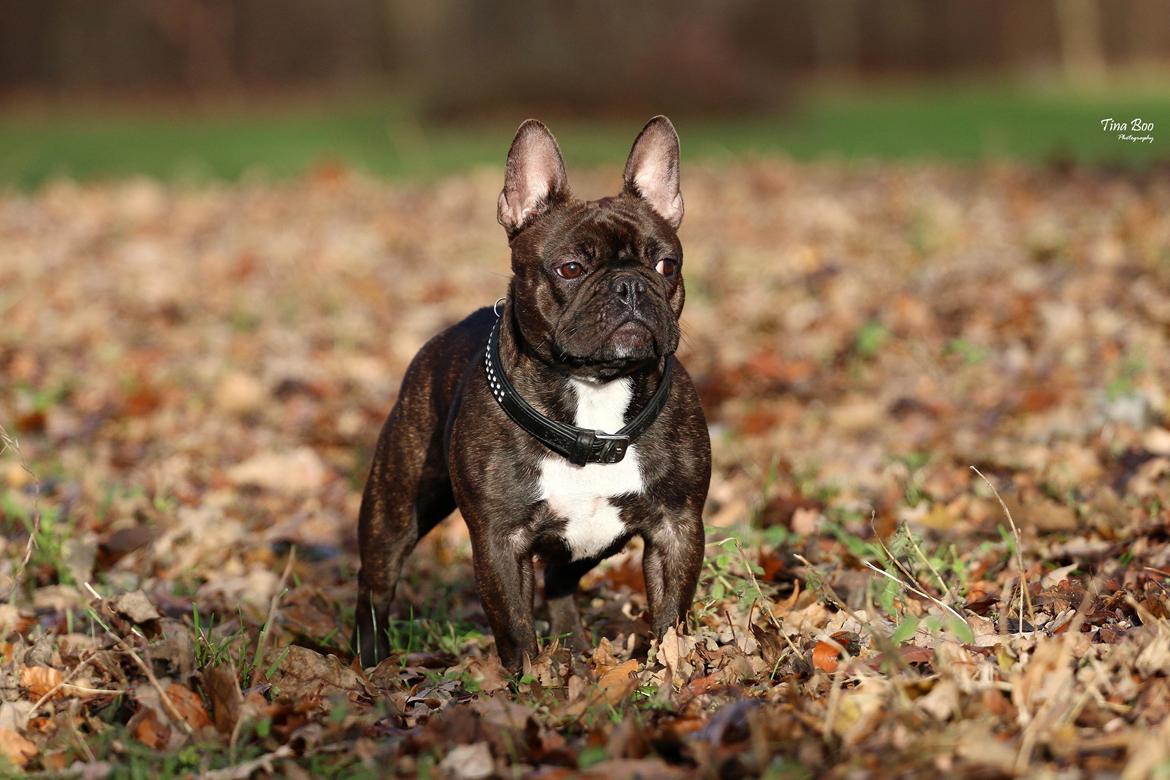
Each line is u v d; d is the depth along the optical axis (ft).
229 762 13.44
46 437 30.19
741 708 13.05
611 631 18.28
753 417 27.37
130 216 59.11
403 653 17.57
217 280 45.44
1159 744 11.23
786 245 44.47
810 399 29.25
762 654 15.49
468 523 16.12
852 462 24.61
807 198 55.36
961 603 16.61
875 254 41.75
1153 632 13.83
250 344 37.63
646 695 14.51
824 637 15.58
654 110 113.19
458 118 114.62
